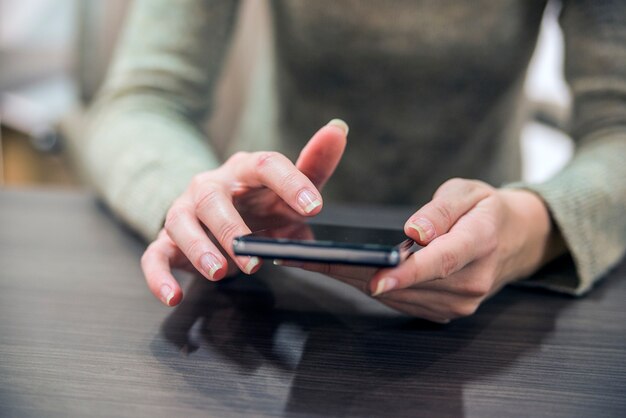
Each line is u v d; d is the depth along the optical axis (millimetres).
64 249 623
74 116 1040
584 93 771
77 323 464
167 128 744
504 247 488
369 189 987
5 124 1087
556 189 576
